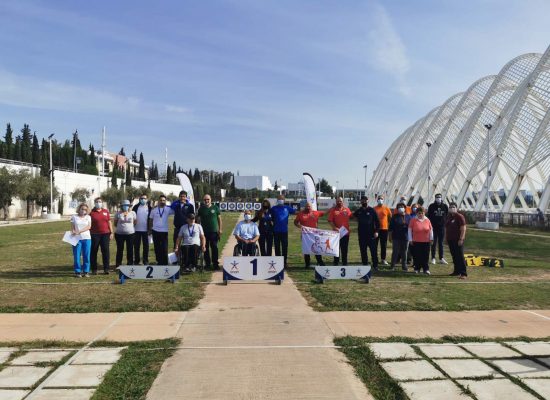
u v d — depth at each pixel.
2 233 27.11
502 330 6.48
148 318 7.00
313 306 7.88
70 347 5.60
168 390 4.30
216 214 12.48
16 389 4.30
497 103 51.53
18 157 76.19
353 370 4.85
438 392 4.25
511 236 26.52
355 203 92.38
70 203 62.22
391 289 9.52
